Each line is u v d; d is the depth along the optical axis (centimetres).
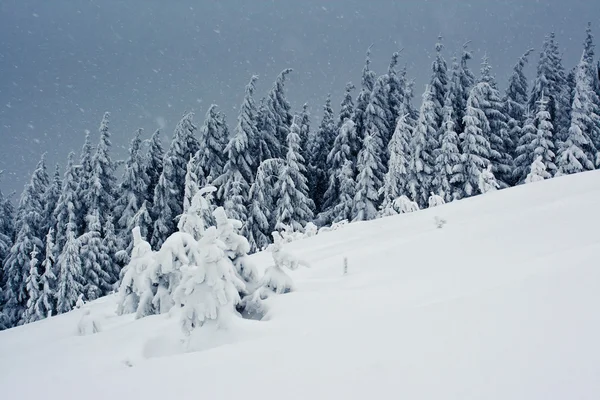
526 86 4700
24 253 3703
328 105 4678
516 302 522
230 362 519
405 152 3669
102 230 3816
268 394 412
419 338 476
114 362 765
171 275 1184
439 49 4466
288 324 821
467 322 493
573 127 3641
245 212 3559
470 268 966
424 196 3659
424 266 1136
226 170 3772
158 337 914
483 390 346
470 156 3541
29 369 805
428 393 358
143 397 460
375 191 3678
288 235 2508
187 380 484
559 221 1248
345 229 2105
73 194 3822
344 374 423
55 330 1365
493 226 1385
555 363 364
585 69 3753
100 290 3381
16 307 3659
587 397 313
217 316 839
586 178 1883
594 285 525
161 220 3709
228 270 869
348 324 593
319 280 1226
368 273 1193
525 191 1900
